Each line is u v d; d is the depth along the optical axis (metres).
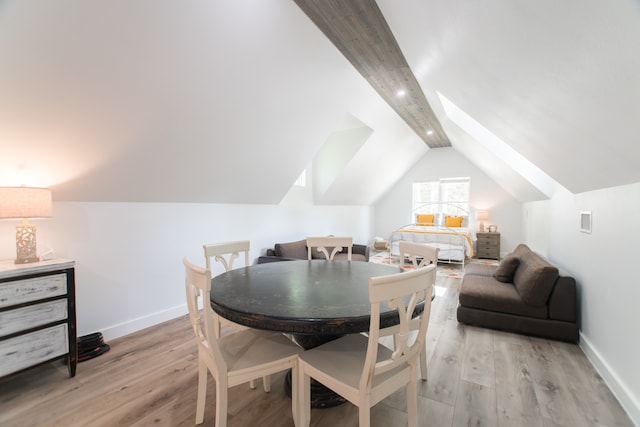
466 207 7.64
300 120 3.25
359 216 7.70
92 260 2.59
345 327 1.32
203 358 1.58
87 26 1.53
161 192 2.96
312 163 5.62
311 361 1.48
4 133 1.76
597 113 1.28
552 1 0.86
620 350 1.88
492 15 1.14
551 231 3.85
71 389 1.93
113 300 2.73
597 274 2.27
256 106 2.69
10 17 1.33
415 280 1.28
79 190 2.39
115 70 1.78
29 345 1.87
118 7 1.54
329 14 2.15
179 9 1.71
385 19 2.18
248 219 4.19
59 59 1.58
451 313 3.36
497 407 1.77
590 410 1.75
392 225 8.45
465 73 1.93
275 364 1.51
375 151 5.48
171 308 3.20
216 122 2.57
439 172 7.83
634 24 0.73
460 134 4.77
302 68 2.63
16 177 2.02
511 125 2.26
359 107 3.83
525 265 3.12
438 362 2.29
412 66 2.71
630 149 1.40
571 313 2.61
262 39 2.16
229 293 1.67
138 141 2.29
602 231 2.19
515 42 1.21
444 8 1.37
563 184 2.76
